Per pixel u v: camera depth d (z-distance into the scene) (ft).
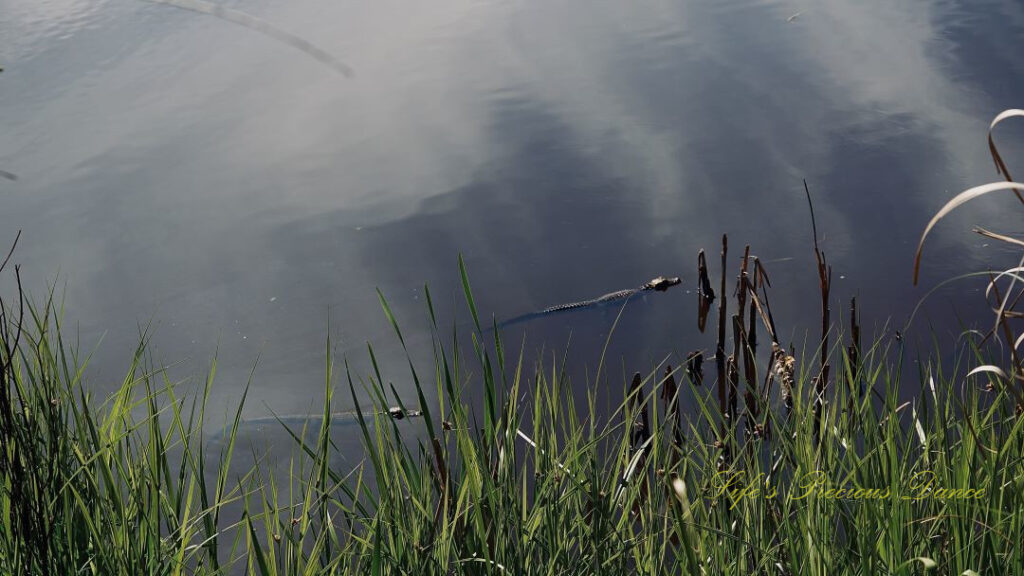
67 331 21.71
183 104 34.81
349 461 15.89
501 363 8.77
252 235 26.20
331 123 32.91
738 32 39.96
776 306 20.85
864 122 30.22
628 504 9.35
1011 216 24.09
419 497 8.85
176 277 24.11
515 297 22.29
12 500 7.66
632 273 23.08
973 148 27.91
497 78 36.14
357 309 22.29
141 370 20.02
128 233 26.71
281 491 14.79
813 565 7.95
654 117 31.99
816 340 19.10
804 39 38.52
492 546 8.48
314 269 24.20
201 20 43.14
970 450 8.33
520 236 25.23
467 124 32.37
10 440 7.89
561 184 27.89
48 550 7.86
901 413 14.53
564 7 45.06
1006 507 8.07
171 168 30.25
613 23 42.34
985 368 7.51
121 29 42.11
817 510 8.34
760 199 26.12
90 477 8.44
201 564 8.72
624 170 28.45
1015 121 29.30
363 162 30.07
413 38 41.14
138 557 8.04
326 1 45.70
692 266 23.17
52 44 40.70
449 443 14.46
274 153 30.91
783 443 9.35
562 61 37.83
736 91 33.60
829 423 9.71
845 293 21.08
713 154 29.09
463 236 25.45
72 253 25.70
